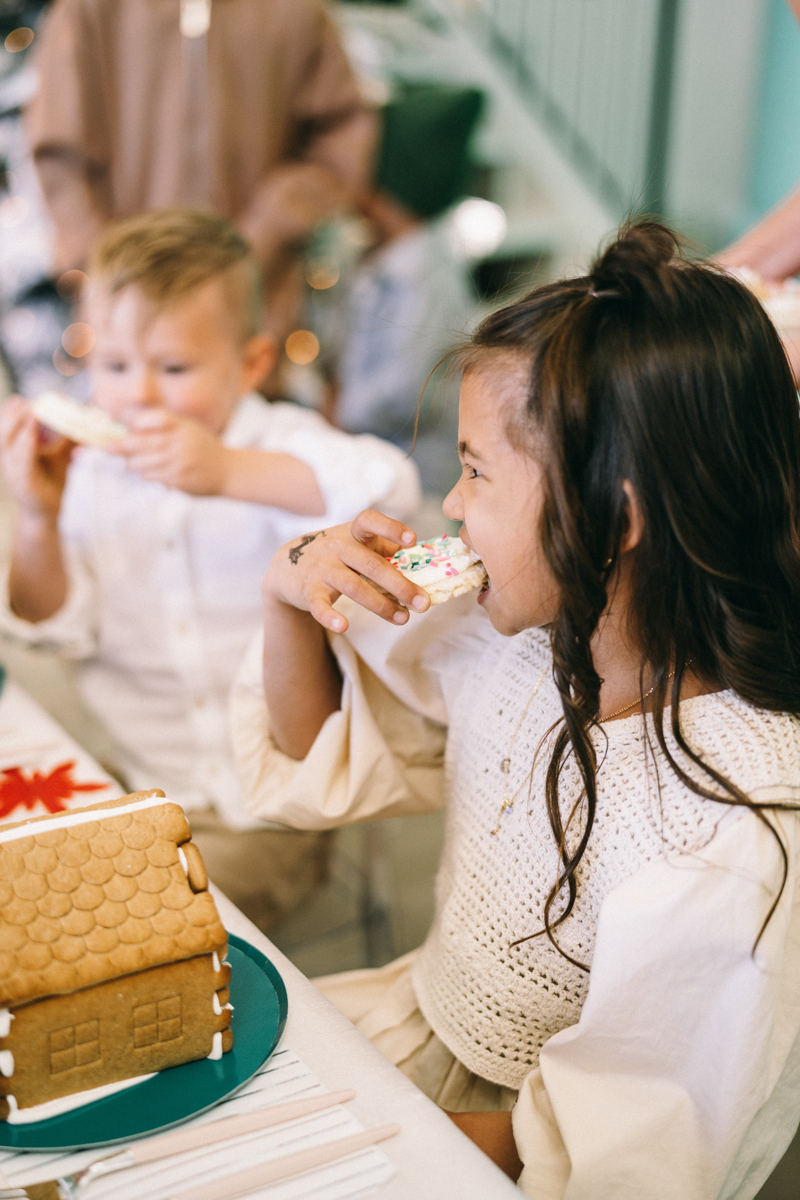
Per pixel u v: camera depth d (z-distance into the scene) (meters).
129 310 1.35
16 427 1.36
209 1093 0.64
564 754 0.82
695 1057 0.71
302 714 0.97
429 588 0.81
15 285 3.02
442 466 3.42
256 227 2.74
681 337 0.68
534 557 0.74
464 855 0.91
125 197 2.70
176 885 0.65
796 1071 0.78
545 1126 0.75
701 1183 0.72
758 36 3.80
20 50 3.03
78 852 0.65
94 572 1.52
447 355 0.79
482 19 4.20
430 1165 0.61
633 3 3.85
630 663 0.80
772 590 0.75
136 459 1.25
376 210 3.34
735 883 0.69
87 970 0.61
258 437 1.48
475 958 0.87
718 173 4.03
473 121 3.42
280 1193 0.59
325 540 0.85
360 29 4.14
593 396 0.68
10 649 2.95
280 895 1.51
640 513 0.70
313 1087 0.67
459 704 0.97
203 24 2.51
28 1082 0.62
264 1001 0.73
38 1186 0.58
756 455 0.71
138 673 1.54
